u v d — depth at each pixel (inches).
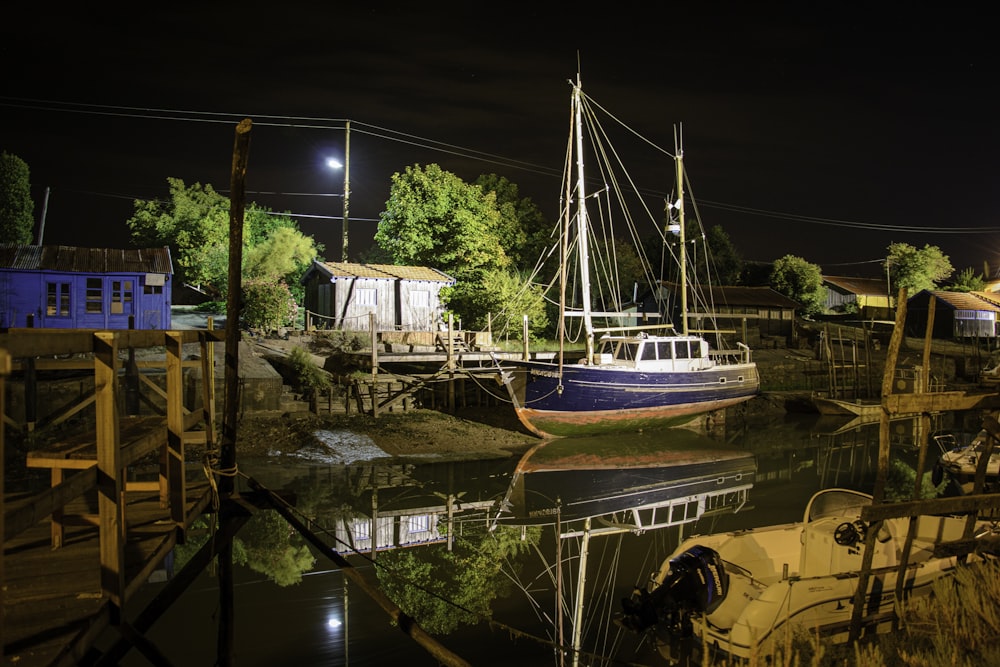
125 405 698.8
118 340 181.0
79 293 957.2
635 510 619.5
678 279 1873.8
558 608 386.9
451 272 1422.2
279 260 1439.5
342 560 275.7
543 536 533.0
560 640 342.3
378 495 638.5
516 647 331.9
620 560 477.4
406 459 779.4
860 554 311.0
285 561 448.5
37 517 129.6
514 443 902.4
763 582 350.0
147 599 372.2
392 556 472.7
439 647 230.8
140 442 200.2
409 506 608.4
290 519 294.7
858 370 1440.7
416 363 1043.9
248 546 479.5
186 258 1427.2
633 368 956.0
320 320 1280.8
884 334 1980.8
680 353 1032.8
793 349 1755.7
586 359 968.3
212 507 287.6
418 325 1280.8
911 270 2488.9
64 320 948.6
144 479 592.4
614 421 967.6
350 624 350.3
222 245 1460.4
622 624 339.9
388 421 876.0
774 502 650.8
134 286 981.8
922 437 247.1
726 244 2345.0
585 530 553.0
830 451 936.9
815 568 328.8
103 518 166.2
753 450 936.3
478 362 1069.1
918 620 269.1
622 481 735.7
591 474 765.3
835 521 333.7
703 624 283.3
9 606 165.3
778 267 2380.7
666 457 873.5
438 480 708.0
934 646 243.0
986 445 267.6
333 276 1211.9
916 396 242.1
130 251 1039.6
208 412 327.3
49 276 940.6
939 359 1733.5
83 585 179.5
